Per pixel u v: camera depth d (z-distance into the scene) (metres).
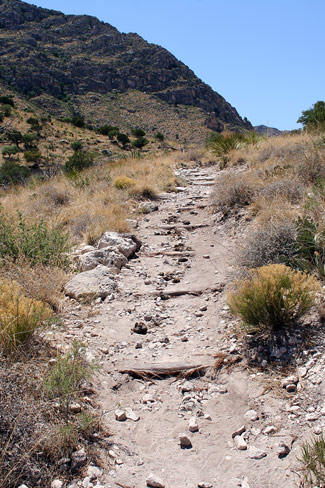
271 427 3.07
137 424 3.22
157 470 2.77
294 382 3.48
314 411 3.12
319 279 4.76
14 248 6.45
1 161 50.00
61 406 3.11
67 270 6.47
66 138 85.31
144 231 9.12
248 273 5.16
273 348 3.95
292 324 4.13
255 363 3.86
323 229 5.36
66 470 2.67
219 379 3.78
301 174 8.60
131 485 2.62
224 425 3.20
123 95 176.38
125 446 2.97
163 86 190.00
